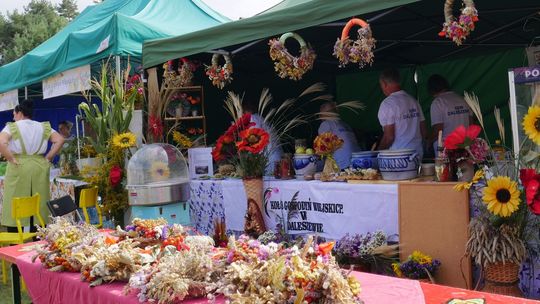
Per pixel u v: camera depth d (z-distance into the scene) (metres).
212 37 4.42
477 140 2.79
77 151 6.52
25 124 5.60
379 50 6.60
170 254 2.32
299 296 1.63
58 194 6.11
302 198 3.84
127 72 5.53
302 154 4.00
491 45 6.66
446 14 3.08
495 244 2.50
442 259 2.95
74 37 6.14
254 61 6.36
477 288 2.78
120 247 2.48
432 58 7.59
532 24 5.55
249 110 4.85
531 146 2.58
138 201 4.30
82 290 2.30
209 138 6.20
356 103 5.50
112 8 7.89
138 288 2.04
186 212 4.49
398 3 3.22
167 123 5.61
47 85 7.12
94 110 5.71
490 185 2.51
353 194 3.49
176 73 5.38
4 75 8.00
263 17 4.02
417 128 3.99
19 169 5.54
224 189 4.45
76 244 2.65
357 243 3.27
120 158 5.16
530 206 2.34
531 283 2.66
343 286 1.67
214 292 1.93
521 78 2.59
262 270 1.83
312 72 7.81
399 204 3.14
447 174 2.99
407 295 1.86
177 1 7.39
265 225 4.09
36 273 2.72
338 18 3.53
